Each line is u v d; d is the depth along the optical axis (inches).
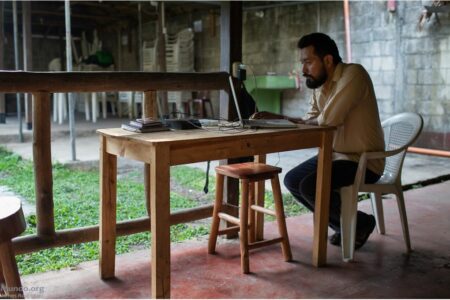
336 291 95.2
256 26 381.1
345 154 112.7
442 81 266.5
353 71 107.3
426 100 275.3
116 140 91.7
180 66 426.6
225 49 124.8
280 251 116.6
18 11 440.5
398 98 288.4
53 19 488.1
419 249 119.1
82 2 396.5
